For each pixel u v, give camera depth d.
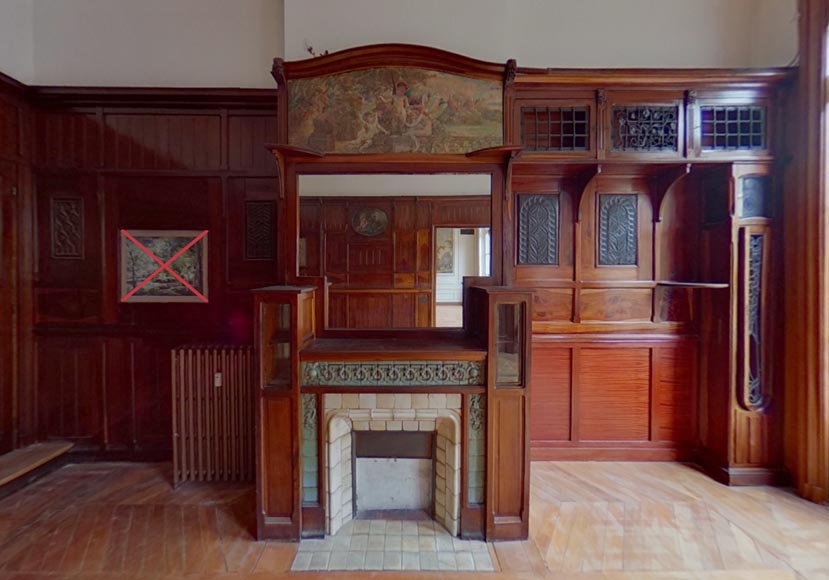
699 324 2.97
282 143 2.50
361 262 2.63
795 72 2.54
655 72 2.57
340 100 2.49
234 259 3.03
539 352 3.00
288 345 2.23
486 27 2.75
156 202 3.01
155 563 1.99
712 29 2.97
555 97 2.64
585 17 2.99
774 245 2.67
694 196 2.96
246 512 2.42
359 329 2.61
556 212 2.98
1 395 2.84
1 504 2.49
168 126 3.01
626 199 2.99
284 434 2.19
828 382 2.46
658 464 2.96
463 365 2.22
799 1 2.51
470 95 2.51
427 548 2.12
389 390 2.21
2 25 2.81
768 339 2.68
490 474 2.19
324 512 2.21
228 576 1.92
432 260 2.64
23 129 2.94
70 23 3.01
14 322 2.90
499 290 2.18
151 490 2.66
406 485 2.43
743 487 2.66
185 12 3.03
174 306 3.04
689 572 1.94
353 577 1.92
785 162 2.62
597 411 3.01
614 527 2.26
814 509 2.41
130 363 3.04
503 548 2.12
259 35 3.06
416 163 2.51
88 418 3.04
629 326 3.01
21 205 2.93
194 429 2.76
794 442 2.61
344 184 2.61
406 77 2.49
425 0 2.75
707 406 2.89
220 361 2.74
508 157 2.46
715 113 2.66
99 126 3.00
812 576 1.91
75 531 2.23
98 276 3.01
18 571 1.93
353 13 2.75
